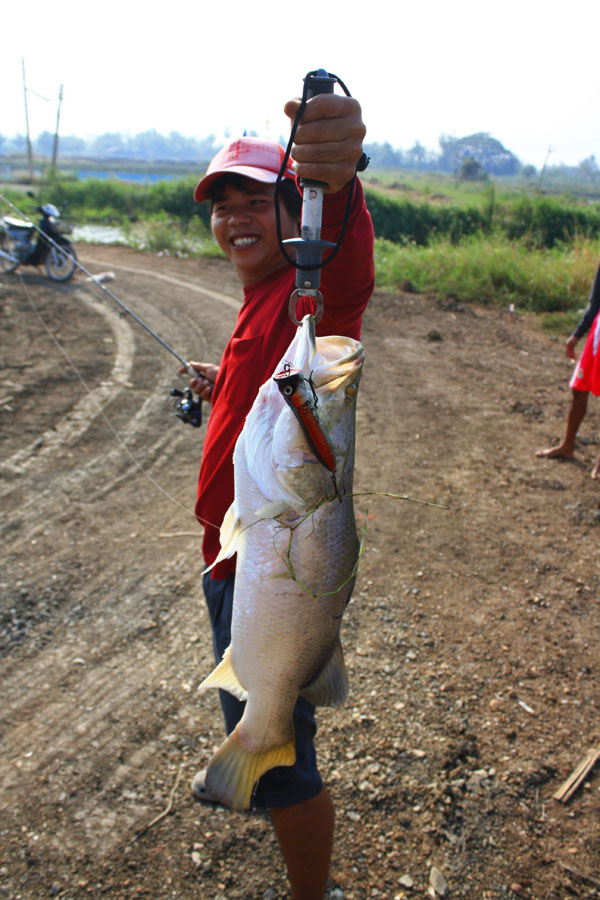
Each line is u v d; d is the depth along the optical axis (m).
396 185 64.81
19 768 2.72
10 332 8.95
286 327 1.89
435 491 5.11
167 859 2.38
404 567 4.14
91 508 4.77
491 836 2.47
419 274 13.65
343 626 3.59
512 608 3.78
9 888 2.26
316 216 1.44
